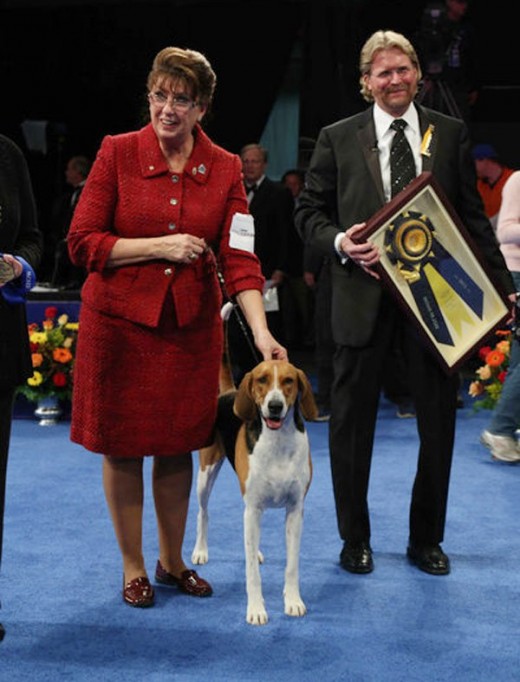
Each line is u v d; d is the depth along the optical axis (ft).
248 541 11.66
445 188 12.90
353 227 12.47
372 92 12.92
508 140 35.65
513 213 19.36
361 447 13.26
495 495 17.30
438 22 26.02
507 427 19.63
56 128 37.63
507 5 33.76
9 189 10.78
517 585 12.90
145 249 11.34
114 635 11.21
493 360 21.83
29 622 11.55
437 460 13.17
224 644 10.98
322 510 16.26
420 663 10.52
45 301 24.61
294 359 34.81
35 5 36.99
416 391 13.17
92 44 37.40
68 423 23.76
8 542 14.43
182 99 11.16
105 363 11.78
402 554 14.10
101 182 11.55
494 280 13.02
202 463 13.46
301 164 33.81
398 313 13.01
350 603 12.21
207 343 12.09
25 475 18.48
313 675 10.20
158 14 36.88
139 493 12.28
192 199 11.70
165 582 12.82
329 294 23.65
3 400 10.74
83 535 14.80
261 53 36.83
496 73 34.45
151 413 11.90
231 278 12.20
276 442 11.43
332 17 35.19
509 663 10.54
